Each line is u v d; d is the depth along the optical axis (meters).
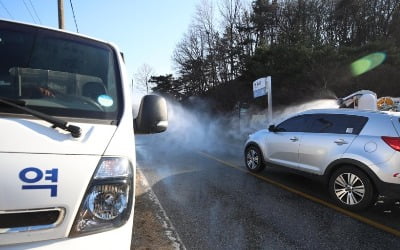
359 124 5.86
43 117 2.10
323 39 37.78
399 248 4.28
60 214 1.88
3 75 2.54
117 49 3.15
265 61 27.56
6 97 2.40
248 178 7.99
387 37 34.69
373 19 37.50
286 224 5.06
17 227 1.79
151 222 5.08
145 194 6.61
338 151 5.93
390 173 5.18
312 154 6.52
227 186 7.24
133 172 2.26
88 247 1.91
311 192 6.75
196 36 49.47
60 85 2.63
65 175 1.93
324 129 6.46
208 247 4.28
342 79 22.00
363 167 5.47
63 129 2.10
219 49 44.69
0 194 1.77
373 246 4.33
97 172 2.04
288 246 4.33
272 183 7.48
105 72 2.87
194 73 48.62
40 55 2.75
